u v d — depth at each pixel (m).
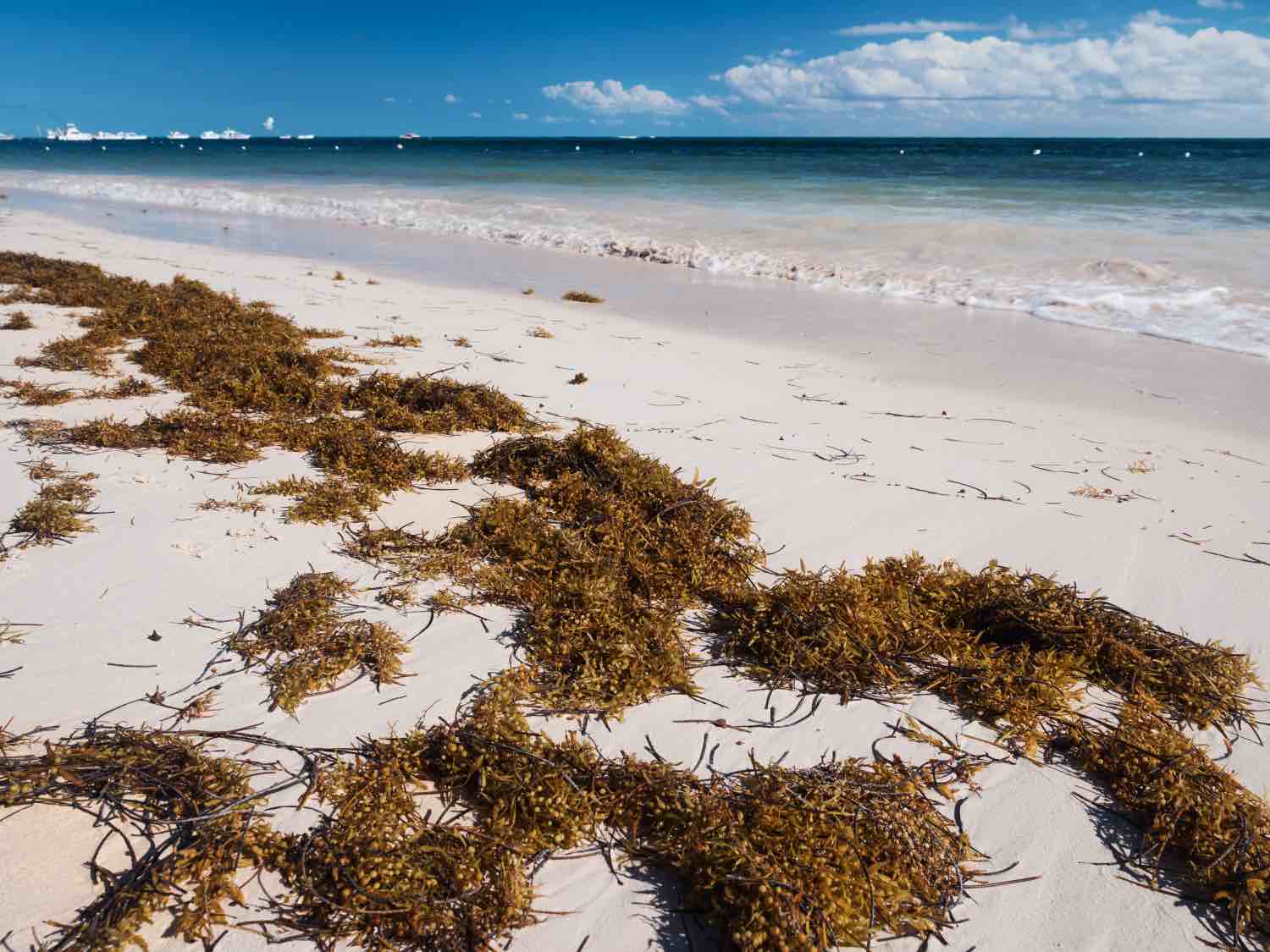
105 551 4.32
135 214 25.58
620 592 4.02
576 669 3.49
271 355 7.96
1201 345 9.61
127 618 3.73
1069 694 3.43
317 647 3.54
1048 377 8.42
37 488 5.04
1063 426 6.98
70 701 3.17
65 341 8.21
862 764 3.01
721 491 5.55
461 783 2.89
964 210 21.02
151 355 7.86
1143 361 9.00
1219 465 6.14
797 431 6.76
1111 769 3.03
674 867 2.58
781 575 4.41
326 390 7.05
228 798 2.66
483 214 22.52
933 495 5.55
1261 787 3.04
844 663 3.57
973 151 69.56
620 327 10.52
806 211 21.39
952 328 10.59
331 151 95.12
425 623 3.86
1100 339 9.97
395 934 2.33
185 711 3.14
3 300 10.30
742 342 9.83
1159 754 2.98
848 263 14.71
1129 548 4.85
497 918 2.38
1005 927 2.47
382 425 6.54
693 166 44.41
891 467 6.02
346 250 17.48
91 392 7.00
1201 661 3.60
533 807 2.69
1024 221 18.64
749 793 2.75
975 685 3.51
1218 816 2.70
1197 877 2.63
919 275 13.66
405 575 4.24
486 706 3.11
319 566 4.28
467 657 3.61
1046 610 3.87
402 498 5.20
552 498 5.14
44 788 2.66
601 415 6.99
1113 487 5.73
